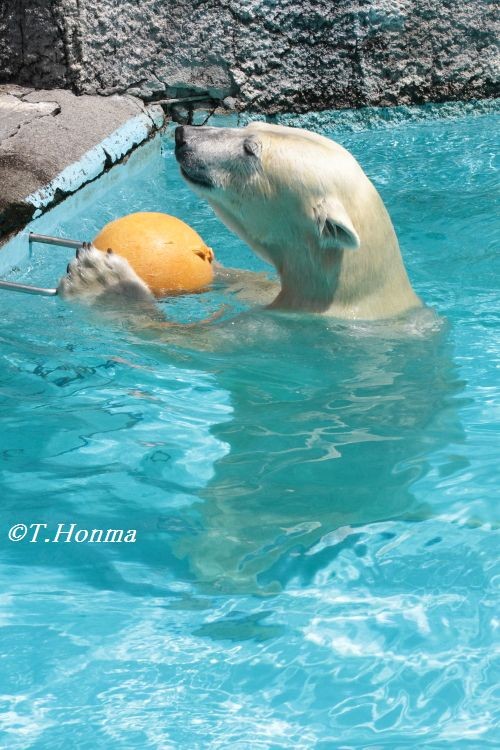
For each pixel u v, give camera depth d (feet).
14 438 31.58
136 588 24.88
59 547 26.53
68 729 20.51
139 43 68.39
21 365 36.06
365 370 35.29
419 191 57.77
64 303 39.91
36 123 60.18
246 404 33.42
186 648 22.74
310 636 22.99
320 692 21.38
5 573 25.58
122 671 22.08
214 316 38.73
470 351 37.14
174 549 26.25
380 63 71.31
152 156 66.33
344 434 31.32
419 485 28.55
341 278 36.94
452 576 24.88
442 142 67.82
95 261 37.17
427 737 20.11
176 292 38.24
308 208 36.22
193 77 69.67
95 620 23.73
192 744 20.03
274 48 69.82
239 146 37.29
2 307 41.32
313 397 33.65
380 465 29.60
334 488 28.53
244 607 24.04
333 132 71.72
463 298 42.57
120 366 36.09
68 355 36.88
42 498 28.60
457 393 33.91
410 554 25.72
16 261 47.91
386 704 21.01
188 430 31.94
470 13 71.20
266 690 21.47
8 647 22.85
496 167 61.57
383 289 37.93
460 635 22.90
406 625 23.26
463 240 49.80
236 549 26.13
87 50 67.82
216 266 43.01
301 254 37.32
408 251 48.55
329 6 69.41
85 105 65.05
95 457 30.58
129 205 57.16
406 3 70.23
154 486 28.96
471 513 27.30
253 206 37.29
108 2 67.00
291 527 26.89
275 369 35.42
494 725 20.36
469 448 30.45
